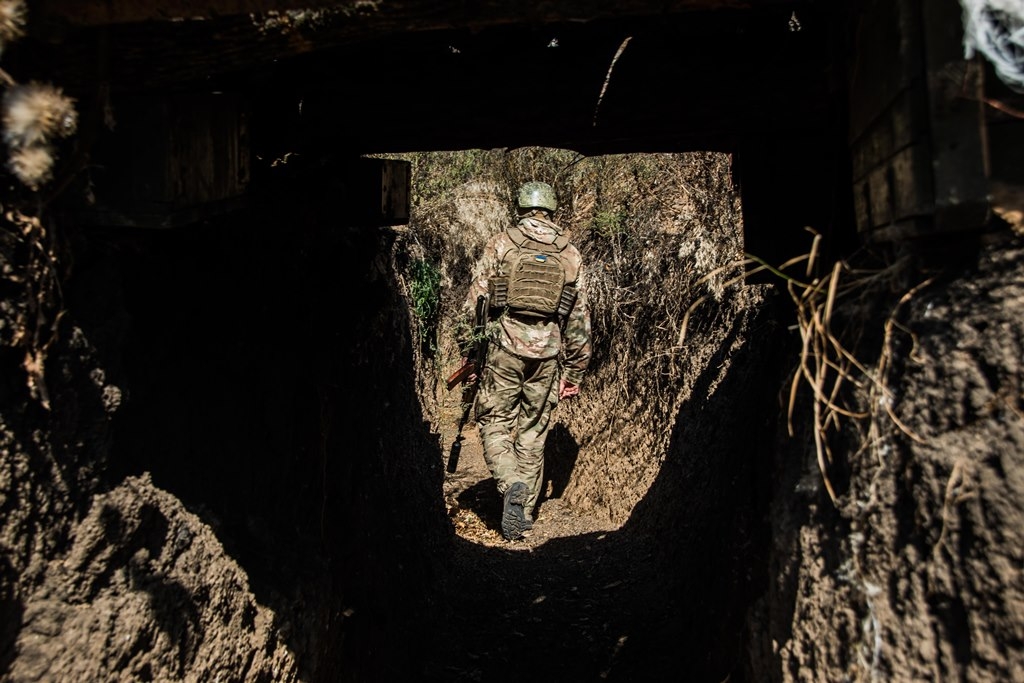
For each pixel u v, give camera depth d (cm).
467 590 474
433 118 270
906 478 147
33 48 176
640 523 513
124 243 199
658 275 573
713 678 288
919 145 142
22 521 158
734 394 367
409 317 552
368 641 329
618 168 679
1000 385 136
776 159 273
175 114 189
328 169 326
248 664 220
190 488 218
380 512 382
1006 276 142
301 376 302
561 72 259
